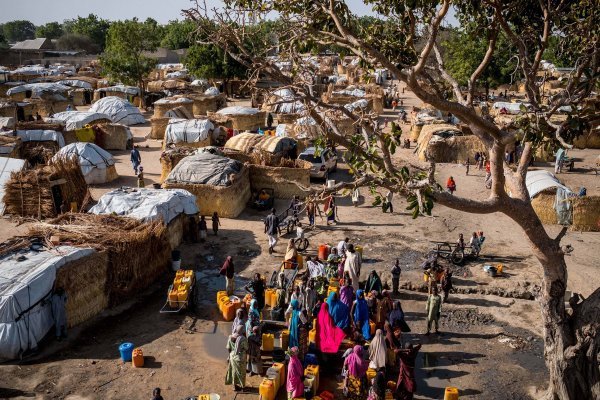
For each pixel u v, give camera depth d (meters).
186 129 39.06
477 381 14.61
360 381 13.41
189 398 12.96
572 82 12.20
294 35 12.52
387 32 14.06
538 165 38.88
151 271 19.62
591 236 25.58
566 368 12.68
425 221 27.30
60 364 14.80
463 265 21.97
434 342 16.55
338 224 26.70
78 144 32.19
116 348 15.73
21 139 33.66
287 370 14.02
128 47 64.62
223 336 16.59
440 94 14.19
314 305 16.91
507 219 27.95
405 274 20.94
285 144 33.22
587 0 12.65
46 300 15.59
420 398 13.84
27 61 109.12
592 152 43.41
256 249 23.17
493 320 17.95
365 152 11.65
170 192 23.73
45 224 19.39
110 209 21.89
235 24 11.80
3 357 14.74
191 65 68.94
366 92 64.31
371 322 16.50
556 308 12.94
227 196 26.52
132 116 52.16
